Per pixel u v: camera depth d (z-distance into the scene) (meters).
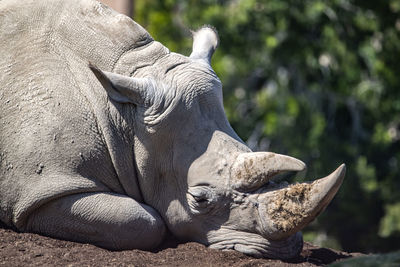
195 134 15.37
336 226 42.50
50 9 15.89
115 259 14.58
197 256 15.11
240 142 15.59
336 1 38.47
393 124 43.41
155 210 15.86
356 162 41.81
